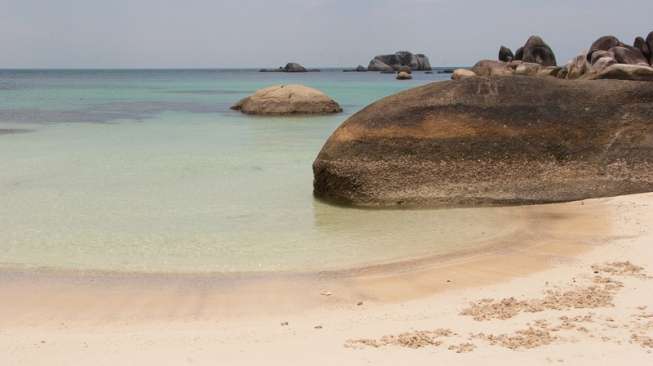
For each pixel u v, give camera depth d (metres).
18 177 15.71
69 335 6.59
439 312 7.11
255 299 7.72
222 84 85.12
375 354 5.93
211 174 16.25
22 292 7.98
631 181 12.54
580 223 10.88
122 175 16.06
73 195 13.69
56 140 23.12
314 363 5.77
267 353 6.03
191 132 26.06
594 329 6.39
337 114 35.69
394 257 9.37
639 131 12.95
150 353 6.08
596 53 36.25
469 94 13.20
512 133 12.78
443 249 9.71
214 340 6.41
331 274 8.66
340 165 12.79
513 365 5.60
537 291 7.70
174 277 8.59
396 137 12.72
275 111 35.03
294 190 14.24
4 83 86.62
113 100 47.47
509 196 12.29
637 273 8.24
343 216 11.89
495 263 8.96
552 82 13.66
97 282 8.38
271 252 9.70
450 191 12.37
